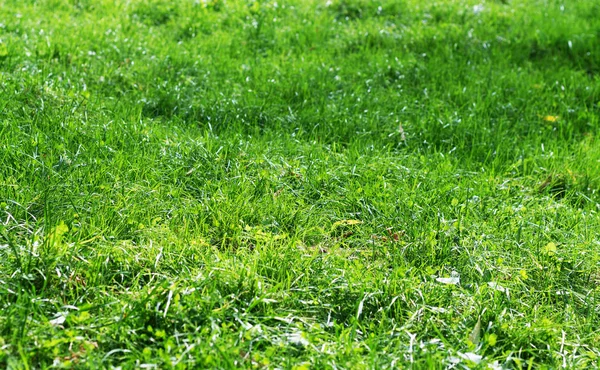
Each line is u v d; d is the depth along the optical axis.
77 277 3.29
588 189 5.23
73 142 4.75
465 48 8.01
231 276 3.39
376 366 2.85
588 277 3.89
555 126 6.44
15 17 7.67
